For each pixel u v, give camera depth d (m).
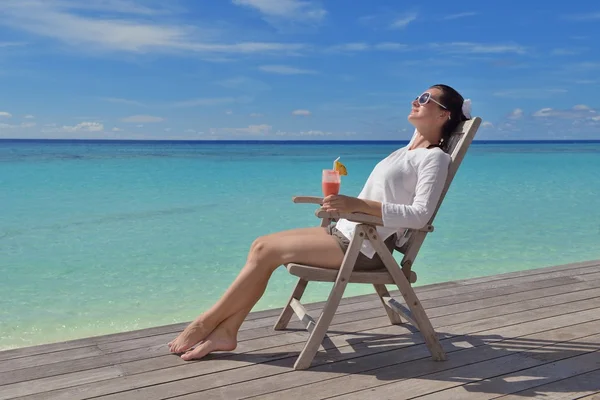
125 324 4.50
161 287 5.61
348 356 2.89
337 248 2.75
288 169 26.22
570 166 27.67
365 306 3.75
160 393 2.44
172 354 2.88
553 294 4.02
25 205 12.04
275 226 9.29
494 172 23.20
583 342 3.10
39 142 115.88
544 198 13.40
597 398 2.43
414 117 2.96
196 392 2.46
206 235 8.47
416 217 2.65
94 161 32.03
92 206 11.94
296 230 2.95
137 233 8.62
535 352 2.96
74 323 4.53
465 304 3.79
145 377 2.60
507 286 4.23
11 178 19.20
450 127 2.96
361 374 2.67
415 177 2.82
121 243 7.83
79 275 6.07
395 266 2.72
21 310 4.87
